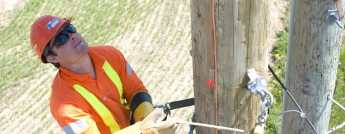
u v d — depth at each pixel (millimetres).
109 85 2287
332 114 5031
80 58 2121
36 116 6395
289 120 2734
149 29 8273
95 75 2256
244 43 1848
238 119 2199
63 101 2064
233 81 1992
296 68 2387
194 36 1993
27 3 9852
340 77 5809
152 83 6727
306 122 2619
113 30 8391
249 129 2285
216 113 2197
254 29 1814
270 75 6012
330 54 2201
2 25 9211
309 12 2070
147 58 7422
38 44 2064
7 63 7895
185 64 7066
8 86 7227
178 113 5910
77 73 2188
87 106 2143
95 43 8070
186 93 6344
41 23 2070
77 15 9109
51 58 2127
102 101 2227
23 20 9305
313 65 2264
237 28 1777
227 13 1727
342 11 1988
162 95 6383
